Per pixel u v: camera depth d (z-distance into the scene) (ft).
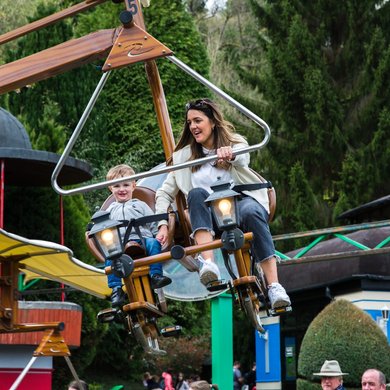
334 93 173.88
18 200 101.60
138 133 148.46
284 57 176.96
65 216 103.40
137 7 32.40
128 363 130.00
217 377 86.69
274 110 177.17
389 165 168.66
